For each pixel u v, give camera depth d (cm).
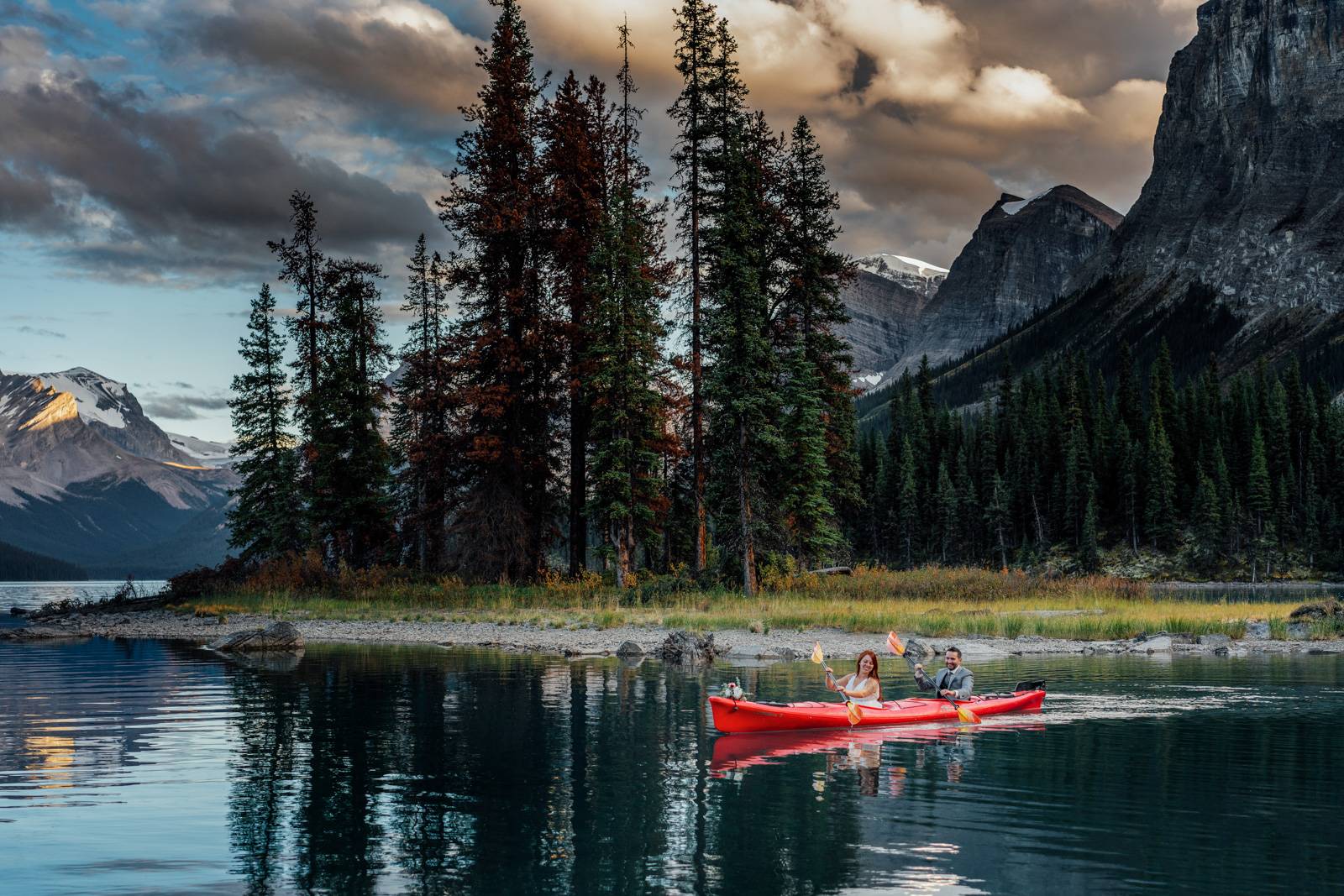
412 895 780
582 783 1157
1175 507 12406
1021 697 1711
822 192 5025
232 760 1282
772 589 4247
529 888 796
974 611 3638
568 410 4828
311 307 5350
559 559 5347
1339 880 812
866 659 1645
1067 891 786
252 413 5338
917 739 1466
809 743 1423
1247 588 9731
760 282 4934
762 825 980
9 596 13688
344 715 1642
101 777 1188
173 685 2042
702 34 4594
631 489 4438
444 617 3831
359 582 4641
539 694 1881
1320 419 13275
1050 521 12681
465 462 4834
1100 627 3139
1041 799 1089
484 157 4906
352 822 990
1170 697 1869
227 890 793
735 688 1540
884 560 12838
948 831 957
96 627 3916
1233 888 791
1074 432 12600
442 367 4856
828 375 5147
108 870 842
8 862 863
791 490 4731
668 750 1362
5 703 1795
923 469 13250
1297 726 1549
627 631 3231
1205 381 14188
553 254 4844
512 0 4991
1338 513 12006
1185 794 1112
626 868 844
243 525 5341
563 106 4912
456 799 1079
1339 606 3525
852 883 806
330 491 5216
